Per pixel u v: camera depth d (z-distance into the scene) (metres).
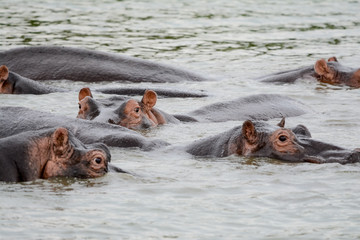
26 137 36.81
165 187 36.22
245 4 129.38
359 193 35.59
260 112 58.56
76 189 35.34
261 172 39.22
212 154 42.66
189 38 97.75
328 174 38.72
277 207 33.72
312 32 103.88
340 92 69.75
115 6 123.62
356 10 124.25
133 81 74.62
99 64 76.38
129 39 95.12
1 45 86.88
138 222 31.34
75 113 55.69
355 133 50.72
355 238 30.03
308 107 61.81
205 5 127.38
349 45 94.56
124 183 36.66
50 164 36.94
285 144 41.44
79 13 115.25
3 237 29.14
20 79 64.31
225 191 35.88
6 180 35.56
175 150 43.56
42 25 102.88
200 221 31.77
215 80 75.12
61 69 75.56
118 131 45.09
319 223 31.72
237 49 91.38
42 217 31.45
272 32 103.50
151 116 52.41
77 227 30.50
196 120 55.28
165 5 126.25
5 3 123.00
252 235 30.34
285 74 75.38
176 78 75.06
